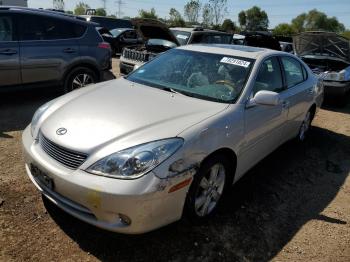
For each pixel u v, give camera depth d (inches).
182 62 167.3
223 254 119.4
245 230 133.1
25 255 109.8
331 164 207.2
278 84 176.6
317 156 216.4
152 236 123.3
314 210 154.4
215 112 132.1
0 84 236.4
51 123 124.4
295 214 149.0
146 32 356.8
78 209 110.3
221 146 126.2
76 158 109.7
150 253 115.9
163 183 105.3
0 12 231.6
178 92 148.6
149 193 103.0
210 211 134.6
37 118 136.4
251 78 151.6
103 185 102.7
